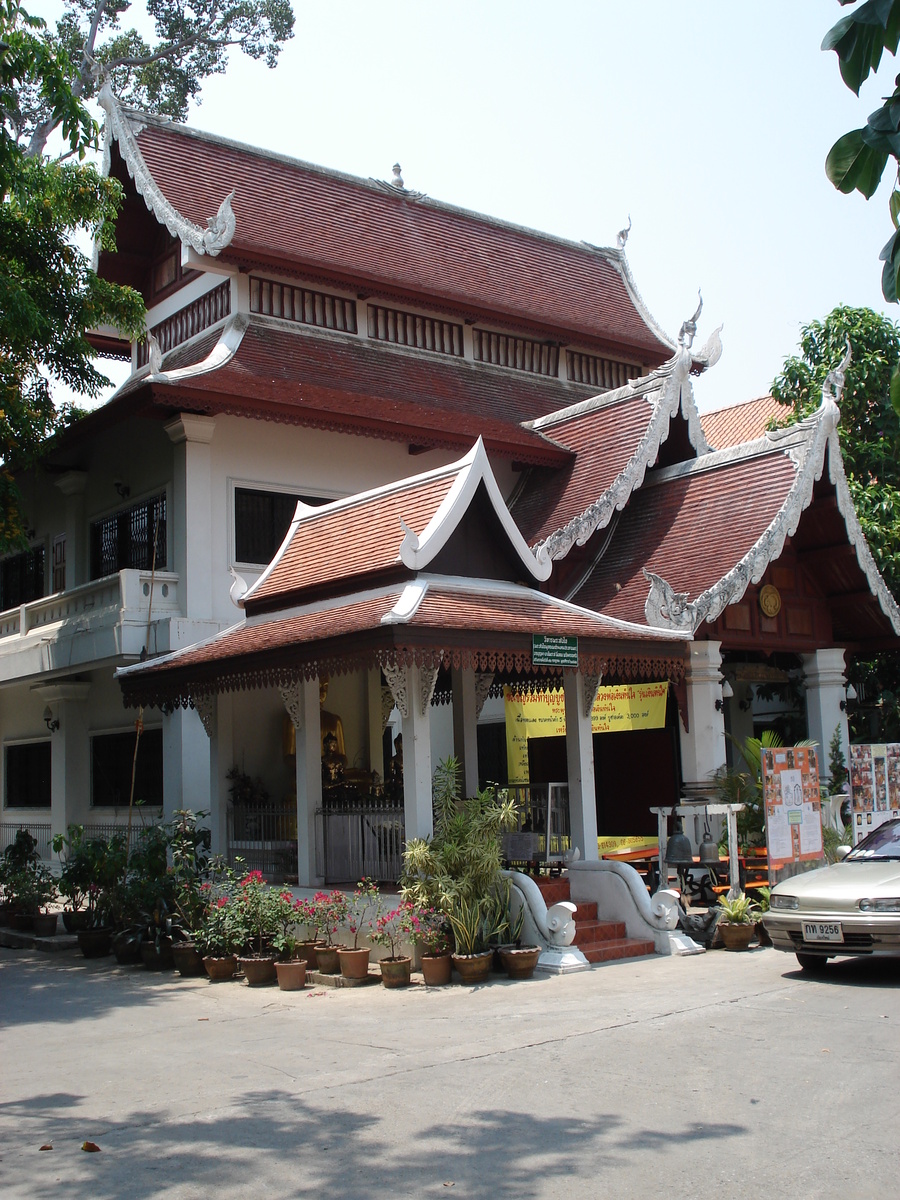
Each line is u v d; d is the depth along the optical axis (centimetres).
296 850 1473
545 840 1444
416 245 2431
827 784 1792
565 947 1200
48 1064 873
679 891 1389
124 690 1579
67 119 1510
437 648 1151
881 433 2208
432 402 2119
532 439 2055
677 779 1742
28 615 2109
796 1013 941
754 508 1747
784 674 1973
